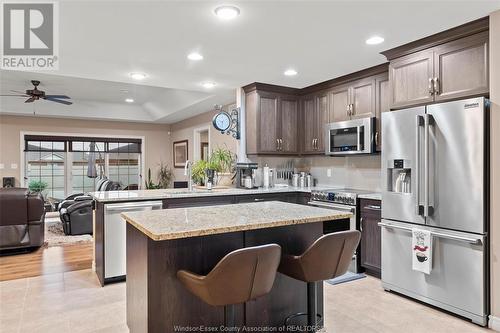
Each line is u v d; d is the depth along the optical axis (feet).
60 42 9.92
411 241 9.78
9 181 25.55
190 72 13.32
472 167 8.41
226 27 8.96
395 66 10.79
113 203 11.47
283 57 11.46
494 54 8.18
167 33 9.34
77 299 10.12
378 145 12.52
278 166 17.19
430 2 7.63
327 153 14.33
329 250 6.17
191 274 5.73
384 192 10.55
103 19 8.40
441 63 9.48
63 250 15.74
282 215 7.26
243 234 7.11
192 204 12.93
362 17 8.39
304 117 16.07
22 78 18.84
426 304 9.61
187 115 25.61
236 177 15.92
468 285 8.51
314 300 6.86
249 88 15.49
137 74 13.57
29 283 11.48
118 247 11.48
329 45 10.34
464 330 8.15
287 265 6.56
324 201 13.55
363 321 8.64
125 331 8.20
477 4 7.74
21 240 15.07
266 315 7.41
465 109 8.54
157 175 31.14
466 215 8.52
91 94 23.54
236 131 16.02
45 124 27.07
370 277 11.88
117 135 29.73
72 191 28.22
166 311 6.31
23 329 8.29
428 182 9.18
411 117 9.72
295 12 8.11
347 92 13.84
